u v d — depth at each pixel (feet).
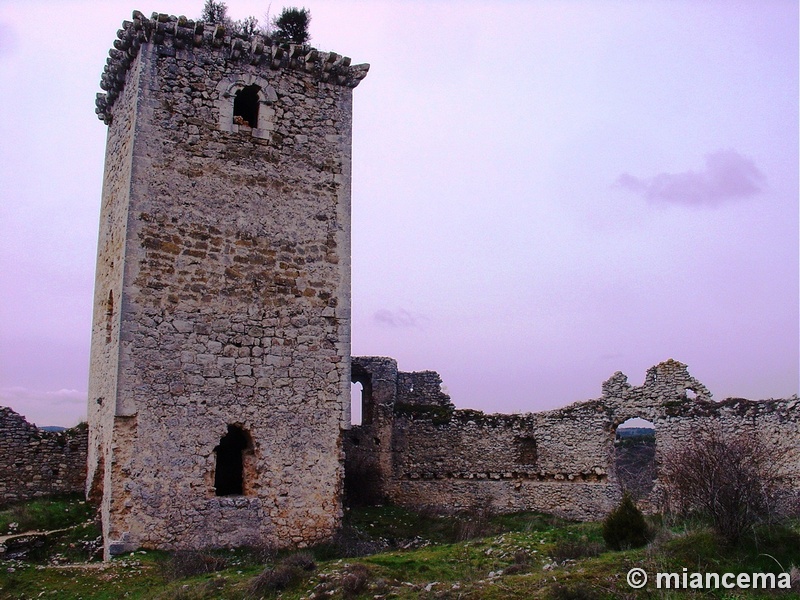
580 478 65.72
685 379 62.39
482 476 69.10
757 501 34.73
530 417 69.82
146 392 41.98
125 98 49.49
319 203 49.16
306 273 47.78
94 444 48.75
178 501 41.57
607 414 65.46
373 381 71.26
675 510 44.83
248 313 45.52
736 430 57.88
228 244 45.80
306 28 56.18
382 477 69.10
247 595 30.89
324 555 41.93
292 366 46.11
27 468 52.95
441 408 72.18
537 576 30.58
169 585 33.81
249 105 50.60
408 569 34.50
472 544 41.78
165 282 43.62
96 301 52.65
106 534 41.01
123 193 46.09
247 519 42.98
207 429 43.09
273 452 44.52
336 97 51.37
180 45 46.80
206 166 46.19
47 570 36.50
